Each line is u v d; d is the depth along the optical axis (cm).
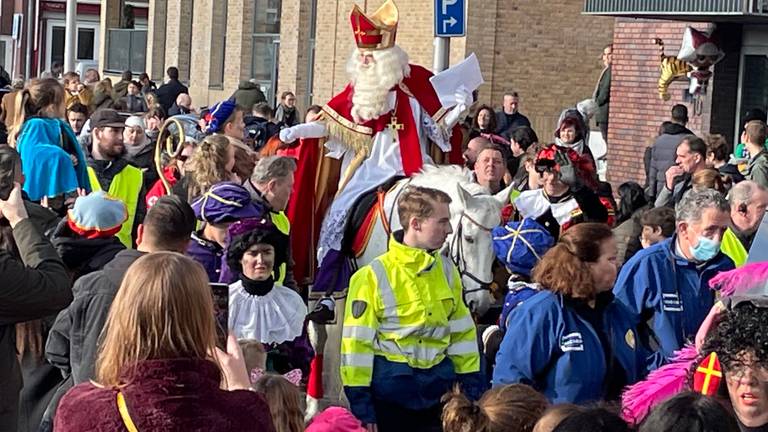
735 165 1250
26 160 990
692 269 729
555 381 646
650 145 1678
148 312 423
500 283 941
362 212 955
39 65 5016
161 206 655
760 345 493
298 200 996
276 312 765
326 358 966
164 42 3650
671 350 711
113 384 425
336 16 2702
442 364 741
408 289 730
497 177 1054
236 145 961
